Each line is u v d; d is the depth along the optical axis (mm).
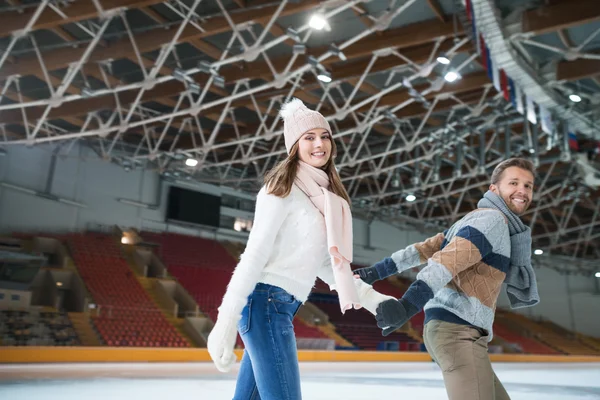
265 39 13477
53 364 13469
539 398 7500
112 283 21188
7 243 19484
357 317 29984
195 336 20266
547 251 37062
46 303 19766
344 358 20531
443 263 1919
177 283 23078
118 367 12891
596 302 39500
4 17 11539
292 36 11234
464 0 10531
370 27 11516
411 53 13789
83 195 22656
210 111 17422
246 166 24375
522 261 2199
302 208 1865
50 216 21406
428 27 12328
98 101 16328
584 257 40219
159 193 25438
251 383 1994
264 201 1842
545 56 14070
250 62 14453
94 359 14758
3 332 16297
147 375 10266
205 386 8109
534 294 2203
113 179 23828
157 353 16125
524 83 14211
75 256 21328
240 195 28375
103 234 23141
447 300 2143
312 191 1902
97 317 18984
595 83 15383
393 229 34031
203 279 24656
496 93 16062
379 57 14234
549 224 33188
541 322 38312
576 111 15930
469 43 12930
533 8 12086
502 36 11945
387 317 1785
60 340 17141
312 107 17656
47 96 16594
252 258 1741
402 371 14320
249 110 18172
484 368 2049
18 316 17203
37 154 21156
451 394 2049
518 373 15312
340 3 10695
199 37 12266
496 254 2109
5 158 20000
